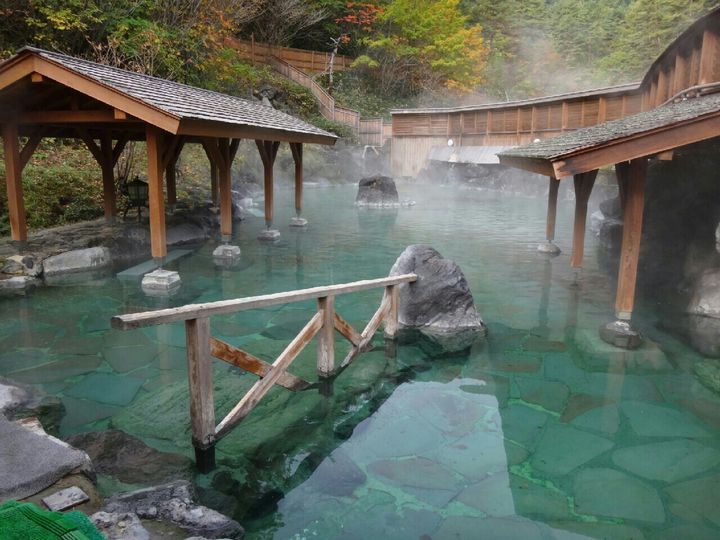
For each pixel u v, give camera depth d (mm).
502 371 5645
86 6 16000
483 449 4152
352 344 5789
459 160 26812
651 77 12609
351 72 35875
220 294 8180
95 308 7422
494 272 9812
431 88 37031
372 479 3750
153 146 7684
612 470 3867
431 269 6906
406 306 6871
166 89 8906
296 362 5785
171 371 5473
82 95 8102
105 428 4305
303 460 3982
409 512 3375
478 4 40594
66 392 4961
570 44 38844
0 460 2973
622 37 34062
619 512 3393
